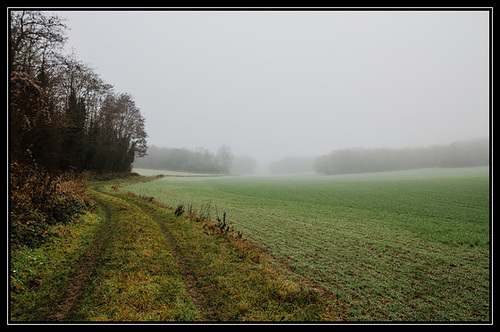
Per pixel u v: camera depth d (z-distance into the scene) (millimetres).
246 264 9656
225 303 6980
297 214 21312
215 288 7730
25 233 8281
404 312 7434
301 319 6531
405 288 8906
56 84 26906
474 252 12398
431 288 8938
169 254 9820
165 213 17516
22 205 9328
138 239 10727
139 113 57438
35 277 6809
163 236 12031
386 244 13539
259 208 24312
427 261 11281
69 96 37344
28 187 10656
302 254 12000
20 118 13336
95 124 45656
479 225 17047
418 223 17922
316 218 19781
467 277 9805
